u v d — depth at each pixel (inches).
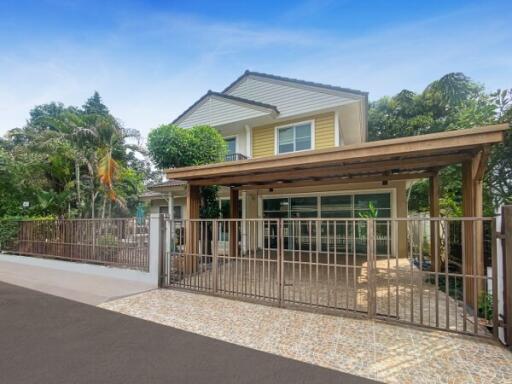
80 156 440.8
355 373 122.1
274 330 167.3
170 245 271.3
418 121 704.4
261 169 279.3
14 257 398.3
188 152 426.3
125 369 125.0
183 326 174.1
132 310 203.6
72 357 135.6
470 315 192.9
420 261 172.4
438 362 130.8
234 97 522.0
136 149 466.9
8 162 443.5
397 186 439.8
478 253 193.3
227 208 491.2
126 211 552.7
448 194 456.4
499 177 324.5
